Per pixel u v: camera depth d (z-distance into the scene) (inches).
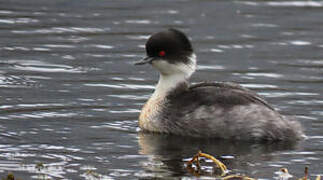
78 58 815.7
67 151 533.6
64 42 874.1
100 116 627.8
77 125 600.1
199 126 583.8
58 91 696.4
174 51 613.0
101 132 585.3
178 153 539.2
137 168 500.1
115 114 636.1
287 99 683.4
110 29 933.8
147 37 904.3
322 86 730.8
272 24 978.1
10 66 773.3
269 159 529.0
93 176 481.4
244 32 940.6
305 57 843.4
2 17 959.0
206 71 784.3
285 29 957.2
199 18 996.6
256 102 589.6
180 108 595.5
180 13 1019.9
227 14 1021.2
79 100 670.5
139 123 609.0
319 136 587.5
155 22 969.5
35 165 501.0
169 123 593.0
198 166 505.4
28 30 913.5
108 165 505.4
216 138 582.6
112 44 874.1
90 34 912.3
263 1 1090.1
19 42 863.7
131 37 901.8
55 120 610.5
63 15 987.3
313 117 631.8
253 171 499.8
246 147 559.8
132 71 778.8
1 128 582.6
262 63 817.5
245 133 576.1
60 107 645.9
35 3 1037.8
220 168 503.5
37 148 538.3
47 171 489.7
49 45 858.8
